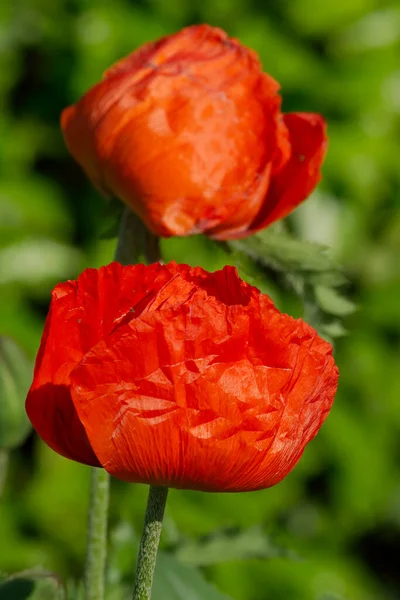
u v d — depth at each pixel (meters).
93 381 0.66
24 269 1.59
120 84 0.82
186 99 0.82
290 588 1.57
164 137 0.81
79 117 0.83
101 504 0.81
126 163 0.82
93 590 0.81
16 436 0.85
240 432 0.67
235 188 0.82
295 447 0.68
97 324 0.69
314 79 1.62
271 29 1.63
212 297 0.66
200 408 0.66
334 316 0.84
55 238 1.62
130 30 1.61
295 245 0.84
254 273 0.85
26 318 1.59
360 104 1.63
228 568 1.52
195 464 0.67
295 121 0.83
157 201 0.82
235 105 0.82
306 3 1.62
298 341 0.67
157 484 0.68
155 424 0.66
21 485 1.61
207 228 0.83
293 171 0.83
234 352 0.67
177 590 0.86
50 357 0.68
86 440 0.69
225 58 0.83
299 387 0.68
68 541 1.57
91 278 0.69
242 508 1.55
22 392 0.84
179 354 0.66
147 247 0.84
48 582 0.75
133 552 0.90
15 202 1.60
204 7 1.61
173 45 0.83
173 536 0.90
